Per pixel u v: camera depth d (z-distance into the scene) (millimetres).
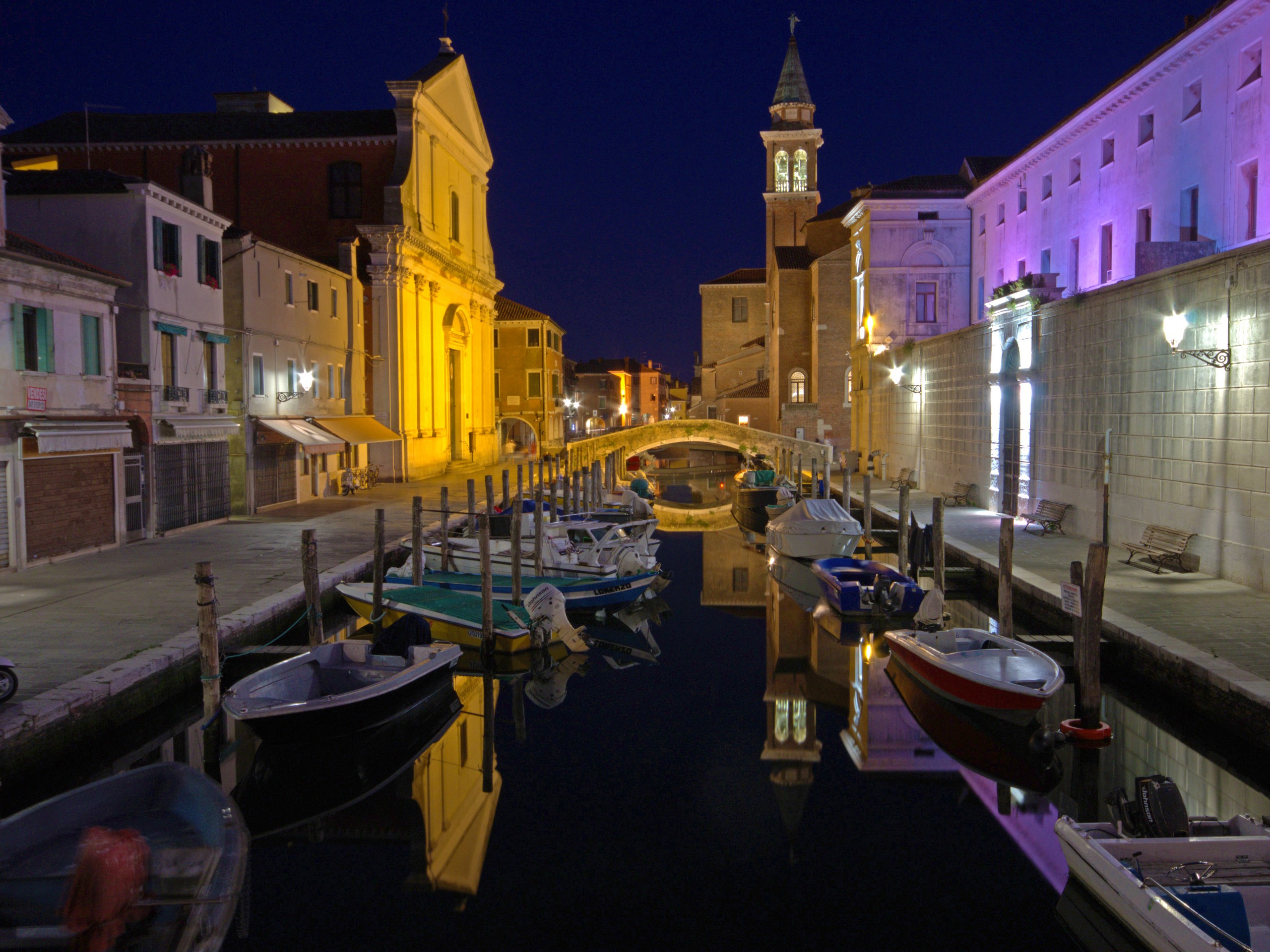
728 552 28859
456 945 7000
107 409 18891
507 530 22234
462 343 44250
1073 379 21062
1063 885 7742
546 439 63656
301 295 28953
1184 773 9648
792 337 57781
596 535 22406
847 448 52188
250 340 25453
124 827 7578
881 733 11773
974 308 38188
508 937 7102
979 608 17734
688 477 64438
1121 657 11852
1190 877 6348
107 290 18703
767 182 66125
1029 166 31547
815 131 64938
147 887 6406
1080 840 6910
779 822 9117
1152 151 23188
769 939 7031
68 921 6066
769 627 18266
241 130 37906
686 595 21766
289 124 38156
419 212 37031
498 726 12227
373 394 35969
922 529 20500
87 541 18578
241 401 25172
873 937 7051
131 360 20500
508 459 54156
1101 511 19531
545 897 7711
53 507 17516
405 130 36219
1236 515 14695
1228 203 19984
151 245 20438
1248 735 9258
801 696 13492
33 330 16859
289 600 14633
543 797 9898
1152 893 6051
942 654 11812
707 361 71875
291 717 10086
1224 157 20094
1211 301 15305
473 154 44938
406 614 13930
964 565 19375
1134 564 16703
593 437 49531
